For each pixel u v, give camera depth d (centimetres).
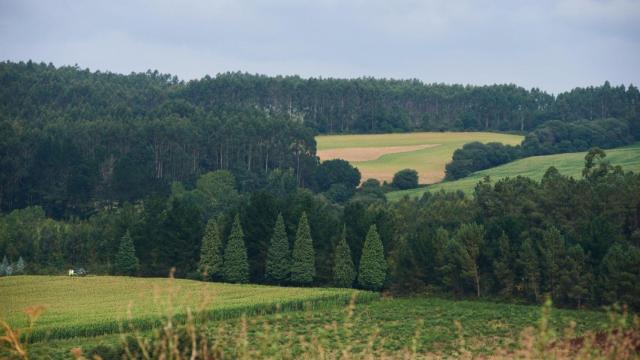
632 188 10744
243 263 10619
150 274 11169
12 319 6781
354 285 10544
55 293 8875
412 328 6856
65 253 11981
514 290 9500
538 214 10956
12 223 12619
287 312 7806
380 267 10144
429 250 10050
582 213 10906
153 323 6512
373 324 7106
